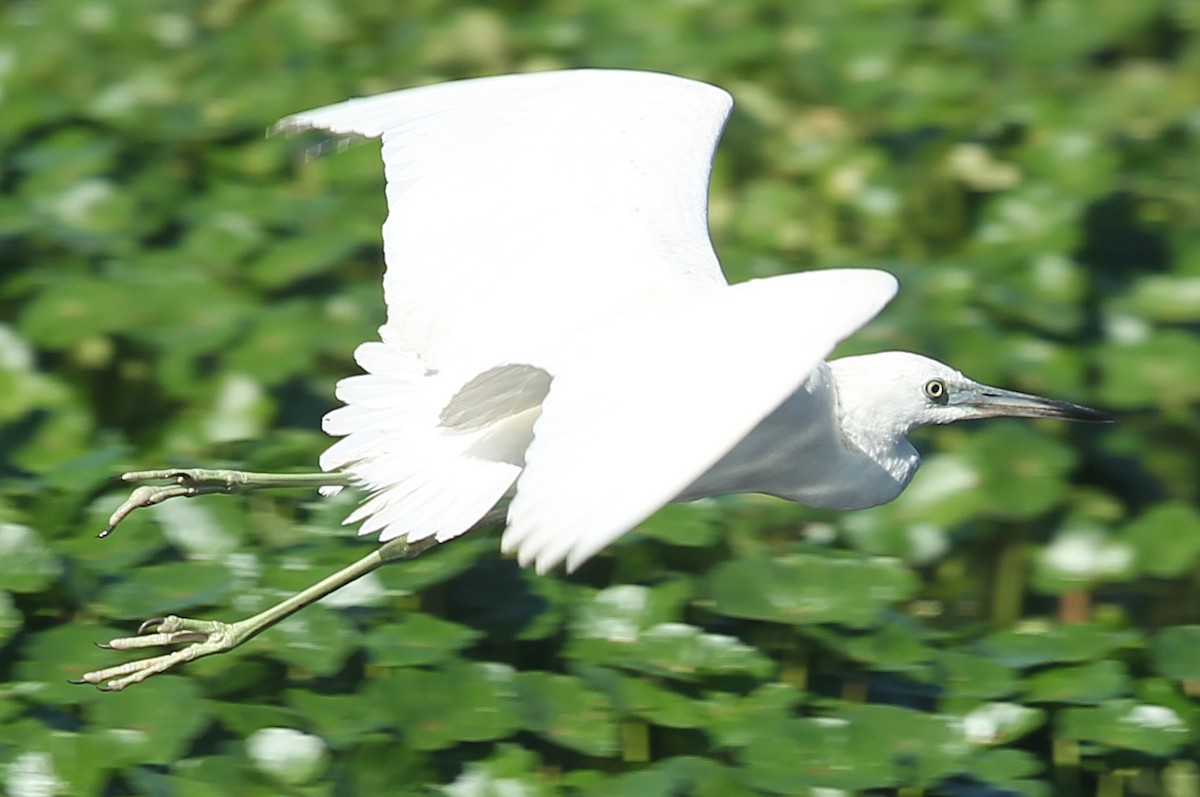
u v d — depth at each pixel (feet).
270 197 42.50
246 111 45.78
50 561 30.37
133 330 37.68
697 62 48.70
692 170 27.58
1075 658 30.30
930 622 35.86
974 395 28.94
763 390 19.17
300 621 29.43
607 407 19.42
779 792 27.35
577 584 31.04
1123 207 43.83
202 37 52.54
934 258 43.42
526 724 27.99
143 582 30.12
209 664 29.53
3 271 41.19
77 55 48.60
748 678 29.25
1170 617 35.88
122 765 27.43
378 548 30.81
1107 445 38.17
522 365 23.11
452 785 27.84
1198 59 50.60
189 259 40.22
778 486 28.09
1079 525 35.06
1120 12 52.24
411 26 51.62
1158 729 29.25
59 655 29.22
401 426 26.55
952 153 44.96
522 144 27.43
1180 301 40.55
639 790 27.40
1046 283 40.45
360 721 27.94
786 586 30.60
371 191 43.09
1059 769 30.71
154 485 32.45
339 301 38.91
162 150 44.29
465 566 30.50
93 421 37.06
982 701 29.76
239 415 36.65
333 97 46.93
